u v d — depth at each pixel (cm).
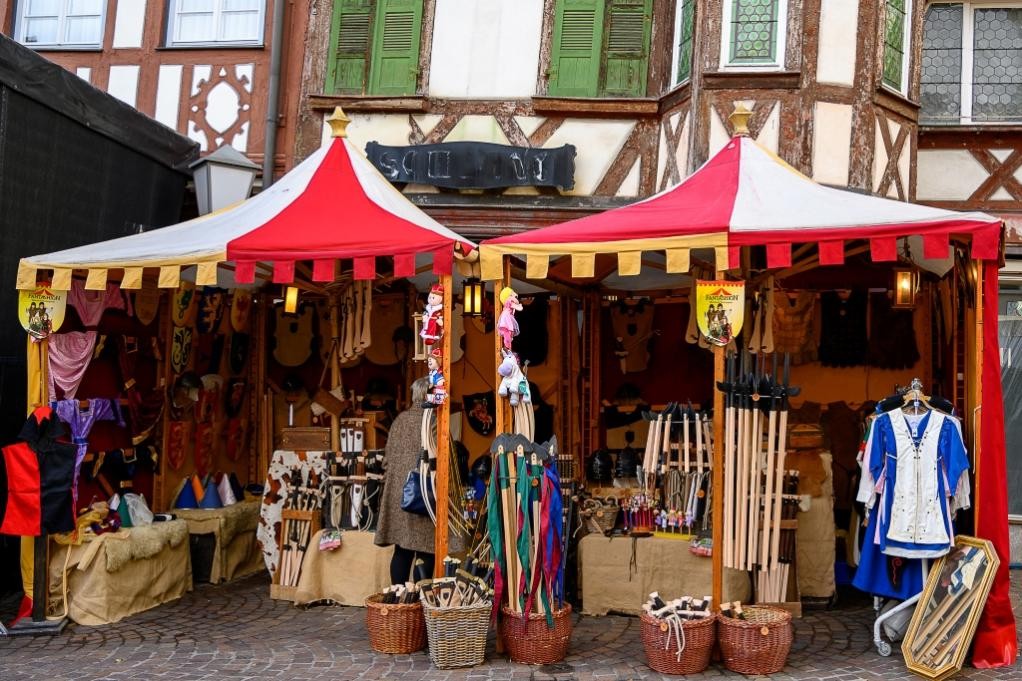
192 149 771
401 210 560
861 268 670
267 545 610
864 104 673
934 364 661
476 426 727
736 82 680
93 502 588
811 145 664
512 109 753
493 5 766
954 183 748
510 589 469
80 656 481
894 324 673
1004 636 455
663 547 546
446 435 495
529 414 496
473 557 532
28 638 514
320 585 583
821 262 462
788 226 464
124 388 613
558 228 513
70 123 636
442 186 735
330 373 711
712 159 556
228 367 708
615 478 630
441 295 499
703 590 535
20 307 533
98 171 665
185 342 660
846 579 636
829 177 665
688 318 709
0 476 579
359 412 612
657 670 450
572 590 588
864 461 488
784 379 489
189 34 821
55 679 444
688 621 447
